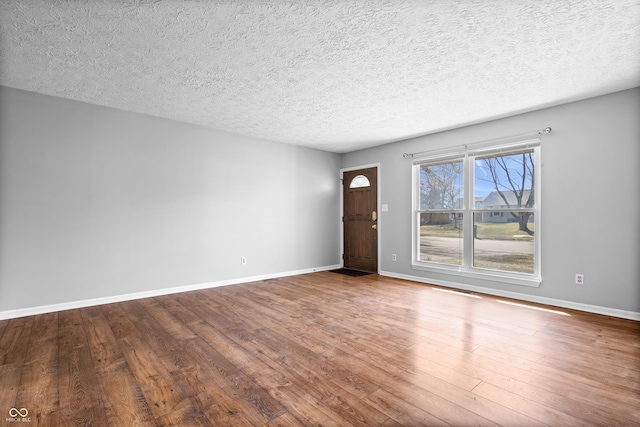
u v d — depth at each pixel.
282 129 4.70
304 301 3.92
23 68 2.81
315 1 1.89
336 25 2.14
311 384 2.02
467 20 2.08
